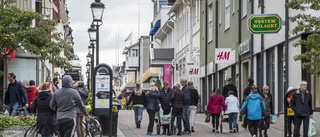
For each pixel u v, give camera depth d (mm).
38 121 15781
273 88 25875
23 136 19156
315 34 16000
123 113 44906
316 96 20812
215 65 38500
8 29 21672
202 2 44094
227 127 26281
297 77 21672
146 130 25156
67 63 23656
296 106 17859
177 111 21922
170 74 60281
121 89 113375
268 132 22953
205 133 23031
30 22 22641
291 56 22562
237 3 32375
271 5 25531
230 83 24984
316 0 16188
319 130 20125
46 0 42906
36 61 34625
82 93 19406
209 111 23562
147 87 95750
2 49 22094
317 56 16125
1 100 31109
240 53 31141
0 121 18984
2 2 22984
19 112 22016
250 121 18812
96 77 18578
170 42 65875
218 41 38125
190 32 49219
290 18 16922
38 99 15797
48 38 23500
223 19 36375
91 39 33000
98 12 26781
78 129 18562
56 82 24547
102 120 21078
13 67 33531
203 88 44469
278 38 24453
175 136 21859
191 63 42750
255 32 21906
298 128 17938
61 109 14836
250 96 18781
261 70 27109
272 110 20906
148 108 22547
